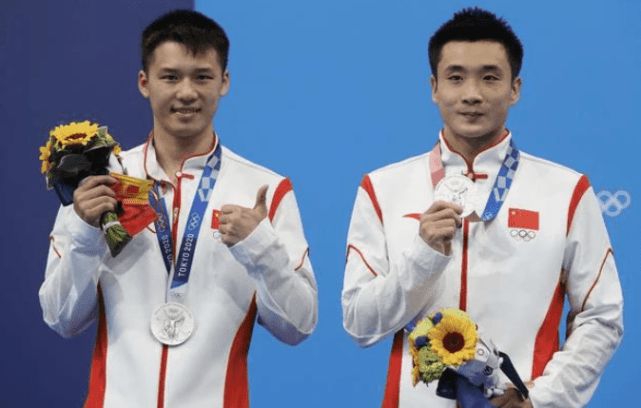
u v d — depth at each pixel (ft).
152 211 38.52
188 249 39.52
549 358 38.93
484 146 40.16
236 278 39.50
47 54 56.59
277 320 39.09
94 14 56.70
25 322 56.24
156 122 40.68
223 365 39.17
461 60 39.42
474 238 39.32
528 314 38.83
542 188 40.09
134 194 38.34
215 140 41.01
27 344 56.13
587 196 40.06
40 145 56.44
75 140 37.81
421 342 36.81
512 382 37.14
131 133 56.34
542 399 37.68
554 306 39.22
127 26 56.59
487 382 36.81
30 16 56.59
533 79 54.75
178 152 40.55
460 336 36.60
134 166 40.57
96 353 39.42
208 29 40.57
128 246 39.42
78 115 56.39
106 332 39.27
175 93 39.50
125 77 56.54
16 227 56.34
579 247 39.47
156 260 39.45
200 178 40.42
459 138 40.29
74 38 56.59
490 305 38.83
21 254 56.34
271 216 40.65
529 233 39.32
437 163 40.50
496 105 39.42
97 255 38.34
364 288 39.22
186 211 39.99
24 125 56.34
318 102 55.62
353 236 40.68
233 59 56.03
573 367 38.40
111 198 37.68
